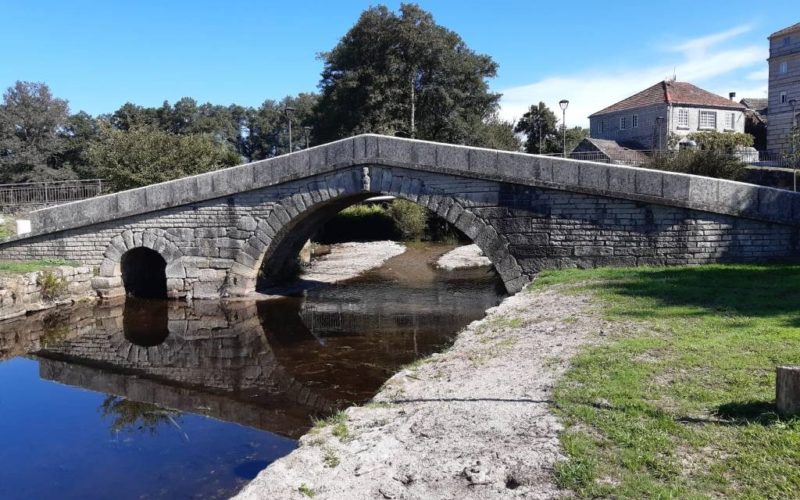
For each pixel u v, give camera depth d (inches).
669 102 1626.5
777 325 305.6
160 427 332.5
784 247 516.1
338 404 368.5
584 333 323.0
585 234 559.2
